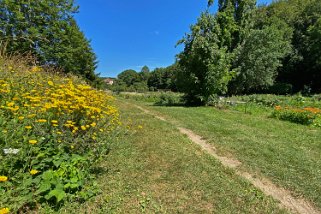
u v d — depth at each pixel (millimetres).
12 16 16469
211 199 3264
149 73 87375
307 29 33188
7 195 2422
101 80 35062
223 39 16859
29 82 5008
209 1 16391
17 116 3488
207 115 11117
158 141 5840
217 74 15750
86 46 29703
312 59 32031
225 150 5438
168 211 2945
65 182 2873
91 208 2816
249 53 24641
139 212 2865
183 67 17438
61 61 19516
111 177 3645
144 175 3824
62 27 20031
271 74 26812
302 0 37219
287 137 6875
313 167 4492
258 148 5559
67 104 3777
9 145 2869
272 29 25578
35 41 17500
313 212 3170
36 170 2777
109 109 5230
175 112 12086
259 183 3920
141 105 17922
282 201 3406
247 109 13500
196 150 5352
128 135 6160
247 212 3041
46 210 2568
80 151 3574
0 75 4867
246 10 23297
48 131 3445
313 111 9758
